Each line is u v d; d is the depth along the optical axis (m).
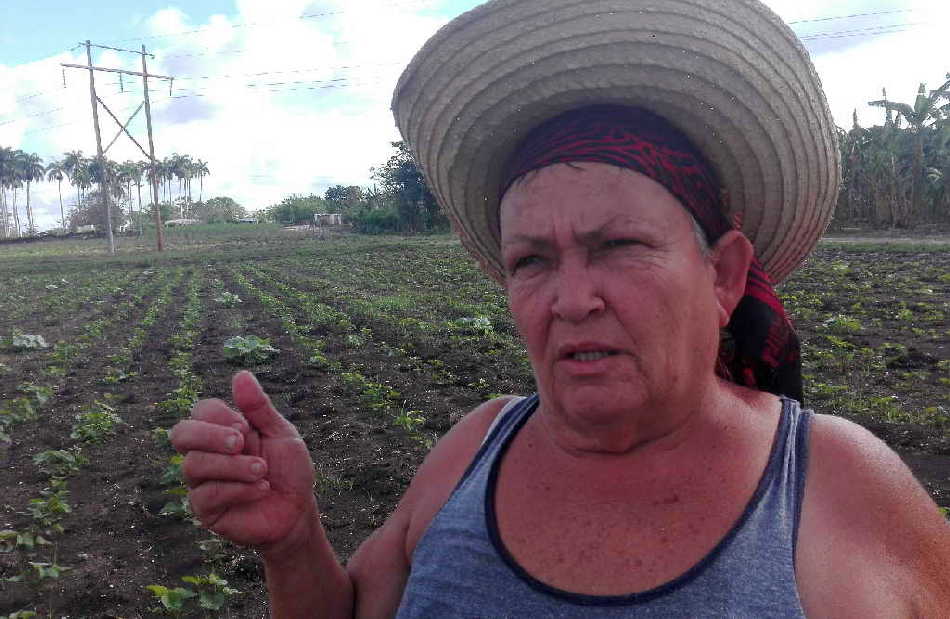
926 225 39.41
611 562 1.08
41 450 7.49
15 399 9.50
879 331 11.66
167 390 10.09
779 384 1.47
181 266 34.91
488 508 1.22
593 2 1.15
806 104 1.29
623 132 1.16
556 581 1.09
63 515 5.83
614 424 1.12
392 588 1.41
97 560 5.08
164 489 6.27
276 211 92.81
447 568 1.19
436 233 57.25
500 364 10.48
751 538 1.05
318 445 7.25
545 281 1.17
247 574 4.83
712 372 1.21
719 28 1.16
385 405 8.28
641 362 1.11
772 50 1.21
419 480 1.49
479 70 1.26
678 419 1.15
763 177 1.32
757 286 1.42
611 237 1.12
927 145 38.97
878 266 21.02
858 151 40.75
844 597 1.01
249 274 29.72
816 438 1.17
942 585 1.05
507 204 1.23
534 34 1.19
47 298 23.19
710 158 1.27
